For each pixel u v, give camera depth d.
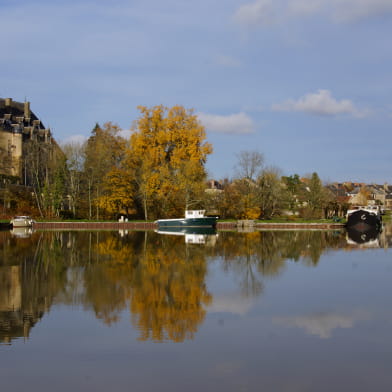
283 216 125.06
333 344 16.59
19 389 13.02
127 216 104.62
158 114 98.56
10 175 116.19
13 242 56.06
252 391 12.86
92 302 22.64
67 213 104.50
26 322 19.09
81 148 103.38
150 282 28.09
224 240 60.84
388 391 12.88
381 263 37.69
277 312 20.98
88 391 12.89
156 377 13.74
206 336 17.36
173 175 97.69
